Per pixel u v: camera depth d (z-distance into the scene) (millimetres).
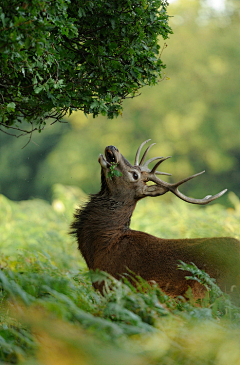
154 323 6191
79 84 9023
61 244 17594
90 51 9055
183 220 20109
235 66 53250
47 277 6762
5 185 53094
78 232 10273
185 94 51344
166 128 50500
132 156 50156
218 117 50906
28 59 7656
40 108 9242
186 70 52750
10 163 53500
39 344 5551
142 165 10859
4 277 5918
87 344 5020
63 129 55406
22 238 18047
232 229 18125
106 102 9891
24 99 9141
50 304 5680
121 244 9508
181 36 54781
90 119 53812
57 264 14555
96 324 5504
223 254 8422
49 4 7184
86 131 53844
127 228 10086
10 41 6738
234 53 53688
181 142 49781
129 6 8734
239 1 58938
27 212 23641
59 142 54344
